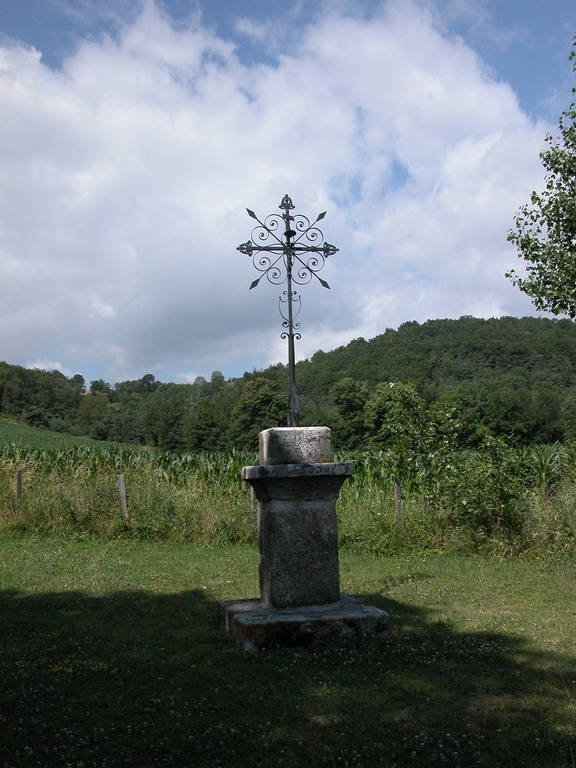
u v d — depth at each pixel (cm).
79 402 8225
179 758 301
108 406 7475
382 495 1238
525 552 926
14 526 1205
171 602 641
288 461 507
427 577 782
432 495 1067
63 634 518
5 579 765
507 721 338
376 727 332
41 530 1199
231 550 1055
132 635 511
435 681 394
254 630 459
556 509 1006
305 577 495
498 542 952
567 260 1259
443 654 450
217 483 1395
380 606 614
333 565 502
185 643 484
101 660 446
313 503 503
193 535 1149
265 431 528
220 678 403
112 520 1199
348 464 497
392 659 434
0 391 7550
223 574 812
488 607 613
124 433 5806
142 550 1057
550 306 1310
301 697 371
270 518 497
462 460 1091
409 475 1273
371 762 295
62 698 372
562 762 291
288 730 329
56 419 7075
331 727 332
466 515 1009
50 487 1305
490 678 402
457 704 361
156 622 557
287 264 563
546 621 554
